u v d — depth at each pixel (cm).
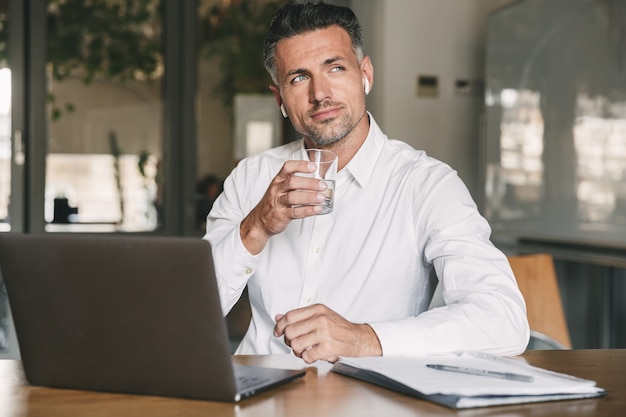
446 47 462
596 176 327
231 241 162
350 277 176
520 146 391
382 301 174
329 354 128
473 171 465
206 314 106
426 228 170
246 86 486
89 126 470
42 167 463
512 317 142
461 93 464
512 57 398
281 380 118
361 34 180
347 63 173
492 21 420
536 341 244
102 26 469
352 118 175
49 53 462
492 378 114
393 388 115
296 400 109
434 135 462
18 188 461
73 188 469
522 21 388
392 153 185
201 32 481
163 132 479
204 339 107
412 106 460
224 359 107
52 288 114
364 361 124
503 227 409
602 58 322
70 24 465
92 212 471
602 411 104
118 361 113
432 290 179
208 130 484
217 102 484
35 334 117
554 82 359
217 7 482
